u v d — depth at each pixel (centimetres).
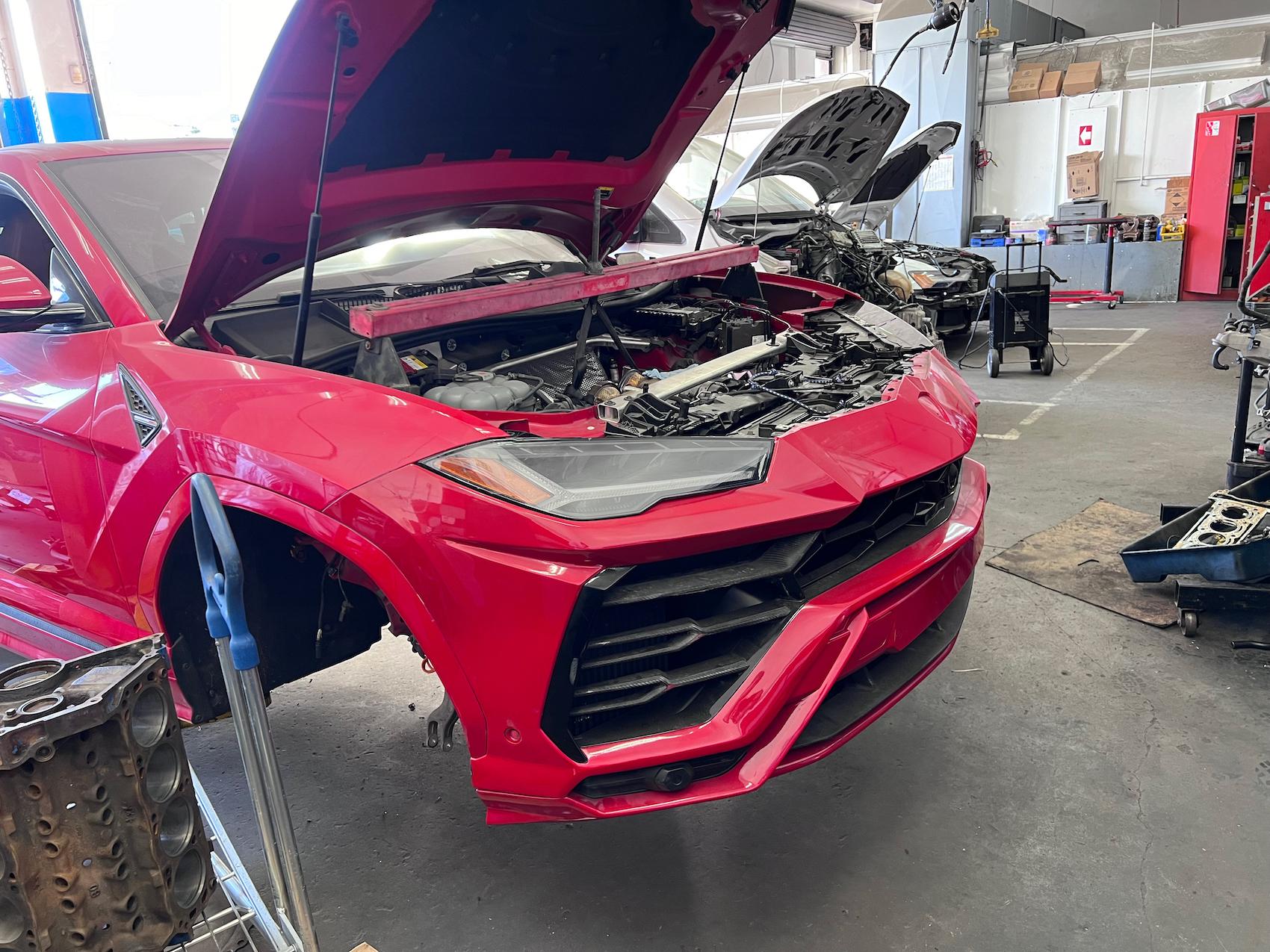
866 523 172
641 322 275
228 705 198
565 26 181
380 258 266
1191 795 196
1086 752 215
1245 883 170
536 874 184
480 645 143
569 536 138
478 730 149
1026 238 1125
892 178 602
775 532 150
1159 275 1045
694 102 223
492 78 183
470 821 203
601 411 186
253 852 199
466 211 222
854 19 1423
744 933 165
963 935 161
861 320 272
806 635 151
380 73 163
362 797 214
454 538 141
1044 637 272
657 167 242
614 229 265
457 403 179
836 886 175
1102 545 333
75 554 198
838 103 388
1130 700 236
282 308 214
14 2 699
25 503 208
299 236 187
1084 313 1000
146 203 225
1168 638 267
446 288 237
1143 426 496
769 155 428
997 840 186
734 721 146
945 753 218
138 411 176
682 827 196
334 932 170
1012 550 335
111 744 116
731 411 185
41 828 111
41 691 116
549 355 232
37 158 222
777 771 153
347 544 146
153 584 180
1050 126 1141
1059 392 605
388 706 255
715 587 147
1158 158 1088
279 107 151
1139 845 182
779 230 535
